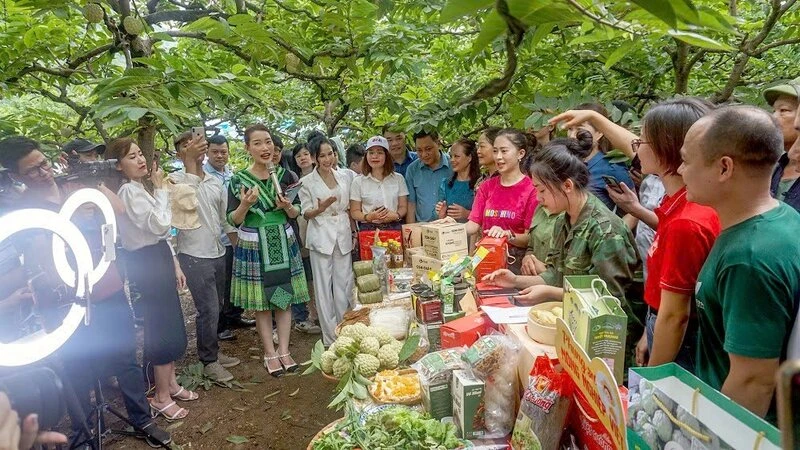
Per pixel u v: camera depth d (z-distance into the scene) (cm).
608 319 131
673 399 90
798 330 103
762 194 112
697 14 46
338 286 387
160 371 319
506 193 297
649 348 175
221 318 450
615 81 369
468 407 148
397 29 312
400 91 525
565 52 330
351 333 206
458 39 407
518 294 202
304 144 468
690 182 118
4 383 123
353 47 323
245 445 298
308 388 357
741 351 107
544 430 123
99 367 265
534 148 326
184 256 355
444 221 297
